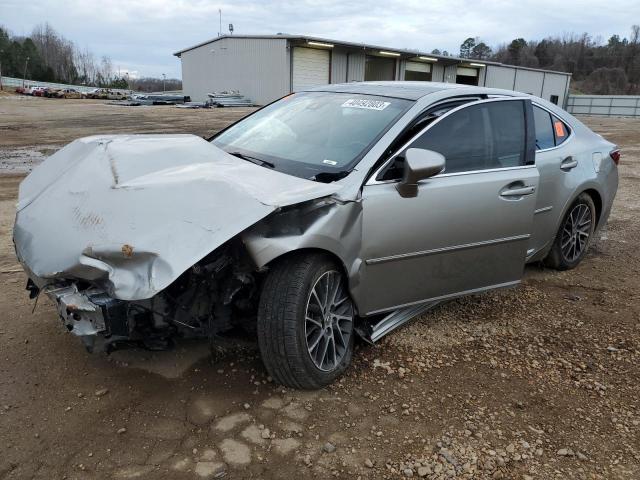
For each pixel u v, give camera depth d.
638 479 2.58
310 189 2.97
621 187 9.92
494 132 3.92
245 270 2.88
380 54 43.72
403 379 3.28
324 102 4.08
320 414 2.91
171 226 2.61
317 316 3.05
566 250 5.11
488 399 3.14
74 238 2.71
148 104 41.91
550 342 3.84
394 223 3.26
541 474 2.58
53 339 3.51
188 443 2.65
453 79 49.66
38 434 2.65
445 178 3.52
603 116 55.84
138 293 2.47
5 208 6.94
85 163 3.21
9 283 4.36
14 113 27.39
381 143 3.36
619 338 3.95
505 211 3.78
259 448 2.64
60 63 120.12
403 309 3.79
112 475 2.43
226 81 44.81
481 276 3.82
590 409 3.10
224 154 3.52
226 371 3.24
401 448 2.70
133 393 3.00
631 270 5.38
